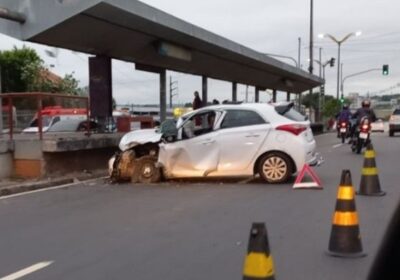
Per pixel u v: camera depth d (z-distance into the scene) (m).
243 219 9.20
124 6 17.81
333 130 54.38
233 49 28.30
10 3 17.39
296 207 10.19
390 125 38.69
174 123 14.05
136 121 23.19
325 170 16.05
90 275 6.31
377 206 10.05
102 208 10.52
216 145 13.59
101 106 20.97
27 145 15.09
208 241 7.75
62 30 17.64
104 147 17.12
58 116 18.23
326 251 7.04
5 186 13.16
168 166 13.84
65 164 15.77
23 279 6.24
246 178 14.45
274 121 13.52
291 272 6.25
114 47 20.98
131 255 7.11
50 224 9.15
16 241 8.01
